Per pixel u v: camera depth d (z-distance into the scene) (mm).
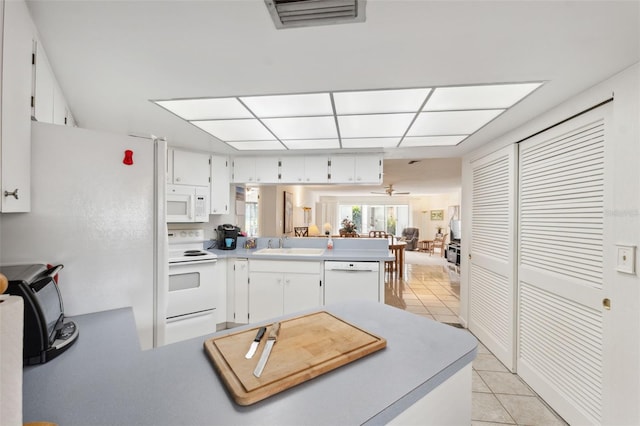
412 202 12102
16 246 1186
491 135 2457
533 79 1469
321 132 2480
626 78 1344
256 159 3416
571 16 1000
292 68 1415
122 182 1380
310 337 963
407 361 861
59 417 613
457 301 4293
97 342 1012
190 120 2182
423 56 1289
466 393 993
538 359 2012
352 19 1042
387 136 2570
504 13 995
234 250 3400
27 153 1091
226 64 1381
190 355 887
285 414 621
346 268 2912
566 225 1747
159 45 1224
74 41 1190
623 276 1356
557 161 1829
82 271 1297
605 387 1456
